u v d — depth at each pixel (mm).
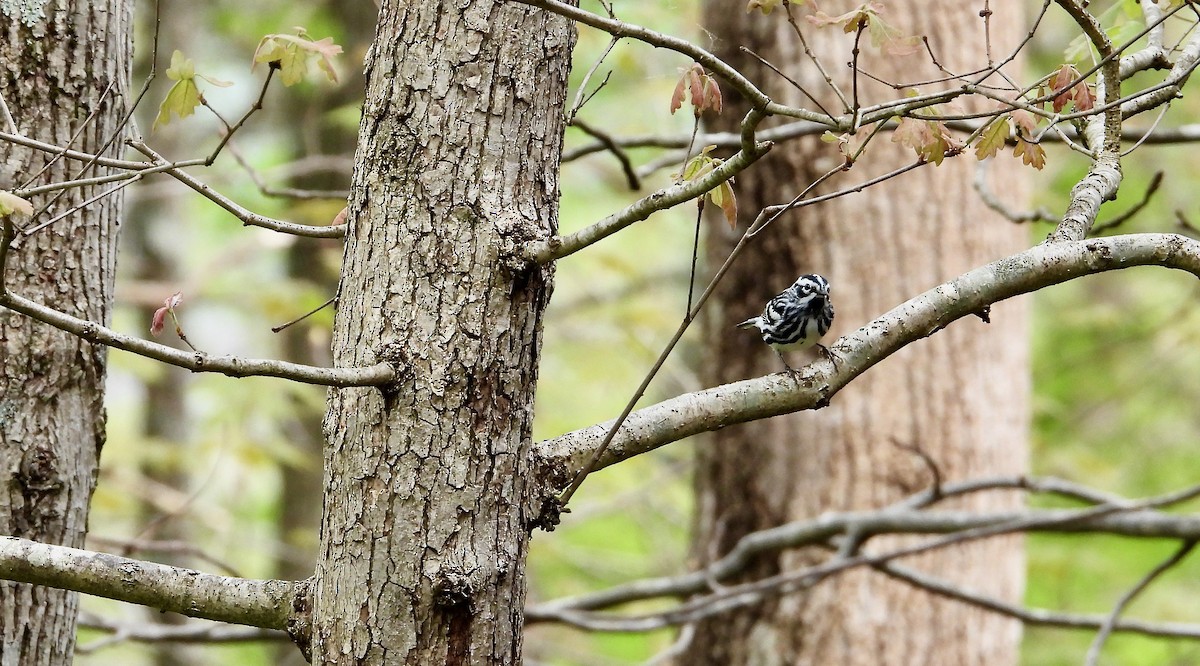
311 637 5004
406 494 4855
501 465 4973
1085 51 6730
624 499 17484
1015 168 12047
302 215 15867
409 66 5074
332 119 14938
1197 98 17625
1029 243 12836
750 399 5562
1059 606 17484
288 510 17453
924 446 11594
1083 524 9781
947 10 11219
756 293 11812
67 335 6680
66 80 6680
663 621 10062
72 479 6750
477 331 4957
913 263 11383
